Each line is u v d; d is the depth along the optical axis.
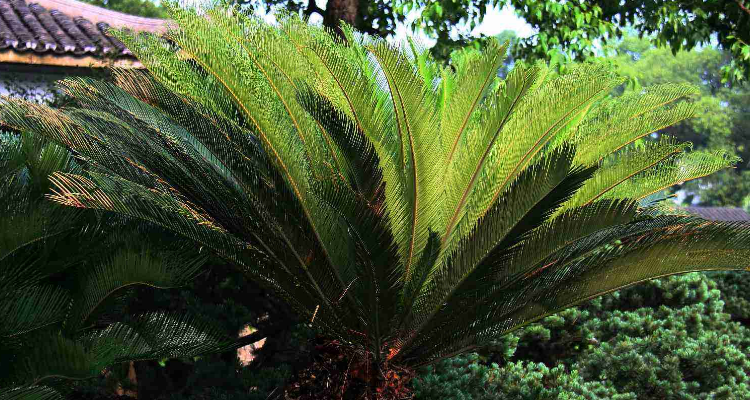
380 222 4.30
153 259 4.42
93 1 26.75
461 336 4.96
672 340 6.61
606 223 4.26
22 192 4.27
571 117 4.62
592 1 11.94
